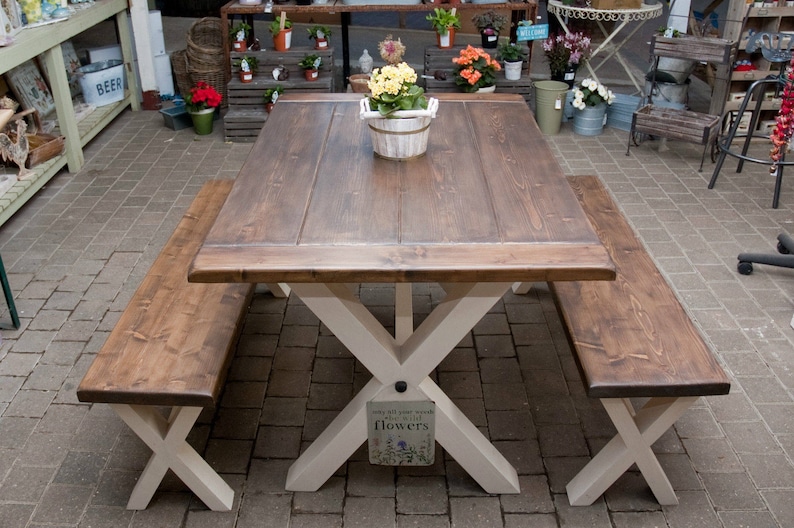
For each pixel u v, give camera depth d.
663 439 2.78
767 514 2.46
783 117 4.18
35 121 5.16
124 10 6.37
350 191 2.47
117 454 2.72
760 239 4.27
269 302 3.67
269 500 2.53
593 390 2.18
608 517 2.46
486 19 6.25
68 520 2.45
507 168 2.66
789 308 3.58
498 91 6.04
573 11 5.91
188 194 4.93
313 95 3.52
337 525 2.43
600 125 5.93
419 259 2.04
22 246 4.21
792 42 4.73
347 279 2.02
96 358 2.33
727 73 5.32
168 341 2.42
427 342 2.34
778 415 2.89
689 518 2.45
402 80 2.57
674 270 3.94
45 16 5.10
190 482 2.44
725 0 6.04
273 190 2.48
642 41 8.88
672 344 2.37
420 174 2.61
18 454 2.71
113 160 5.54
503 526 2.43
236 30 6.12
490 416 2.92
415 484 2.60
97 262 4.04
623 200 4.79
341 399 3.02
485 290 2.24
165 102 6.88
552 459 2.71
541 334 3.43
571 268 2.01
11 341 3.34
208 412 2.94
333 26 9.63
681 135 5.10
